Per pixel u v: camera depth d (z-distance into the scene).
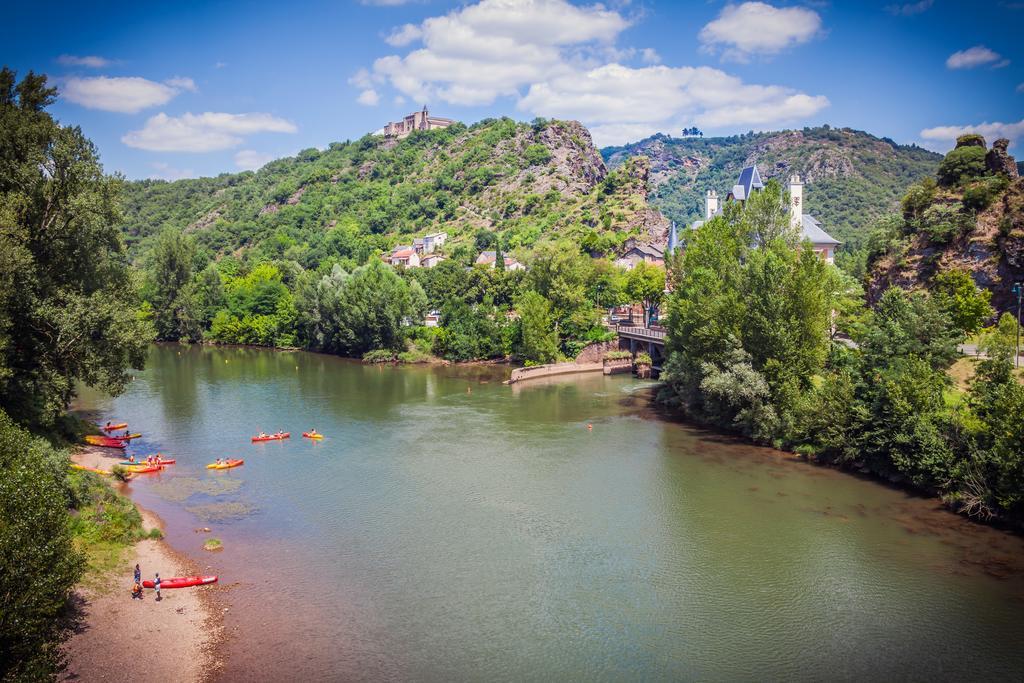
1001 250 99.00
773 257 91.06
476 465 81.12
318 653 43.31
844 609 49.06
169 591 50.56
